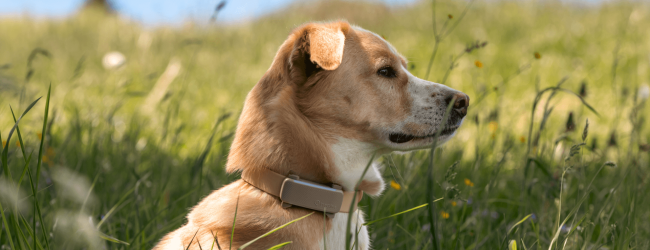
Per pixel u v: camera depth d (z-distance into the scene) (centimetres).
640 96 540
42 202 307
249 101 264
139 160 455
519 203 334
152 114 707
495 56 993
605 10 1333
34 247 209
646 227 305
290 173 246
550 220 303
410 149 273
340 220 255
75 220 215
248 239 234
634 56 939
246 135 256
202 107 789
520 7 1444
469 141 564
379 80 265
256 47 1252
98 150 450
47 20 1730
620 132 577
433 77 873
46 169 351
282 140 246
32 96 482
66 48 1275
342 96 258
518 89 818
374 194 280
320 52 241
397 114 265
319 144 253
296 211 241
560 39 1084
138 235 280
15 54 1216
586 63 938
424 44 1105
